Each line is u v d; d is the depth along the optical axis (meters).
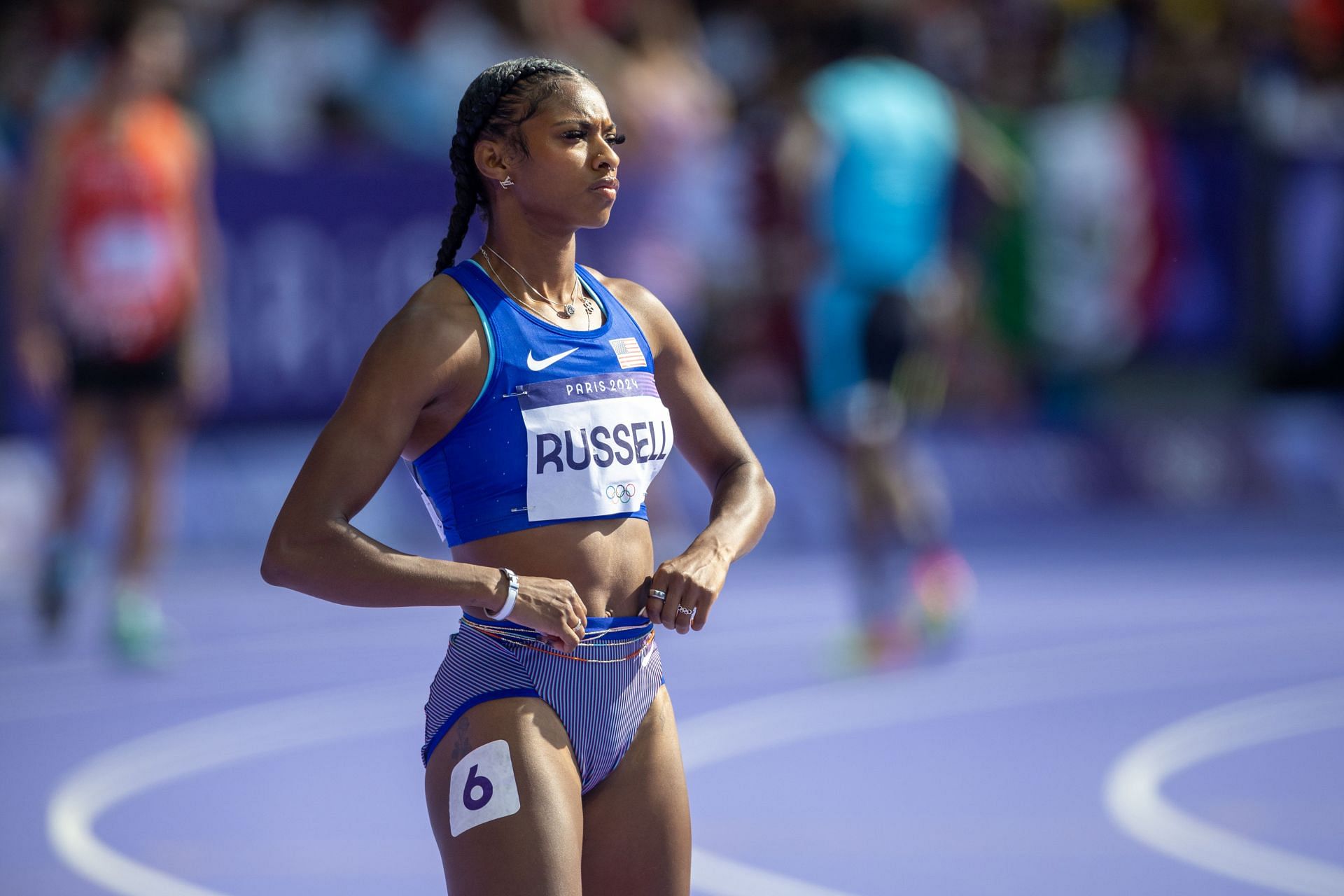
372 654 29.14
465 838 10.24
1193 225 47.22
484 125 11.02
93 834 18.61
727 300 44.12
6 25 42.50
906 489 28.28
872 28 29.80
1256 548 41.34
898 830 18.56
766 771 21.34
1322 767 21.47
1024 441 46.59
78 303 28.25
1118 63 53.75
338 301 39.81
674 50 41.59
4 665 28.25
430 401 10.62
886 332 28.44
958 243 42.38
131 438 28.44
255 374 39.03
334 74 44.34
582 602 10.71
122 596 27.81
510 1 38.72
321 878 16.91
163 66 29.33
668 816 11.06
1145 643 30.22
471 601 10.24
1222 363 48.28
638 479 11.05
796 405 44.06
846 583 36.84
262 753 22.39
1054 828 18.66
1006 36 51.72
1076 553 40.75
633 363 11.19
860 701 25.61
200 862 17.50
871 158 28.48
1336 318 49.19
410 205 40.41
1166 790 20.41
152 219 28.58
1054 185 45.50
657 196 39.47
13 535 37.00
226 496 39.00
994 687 26.64
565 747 10.59
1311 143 48.47
